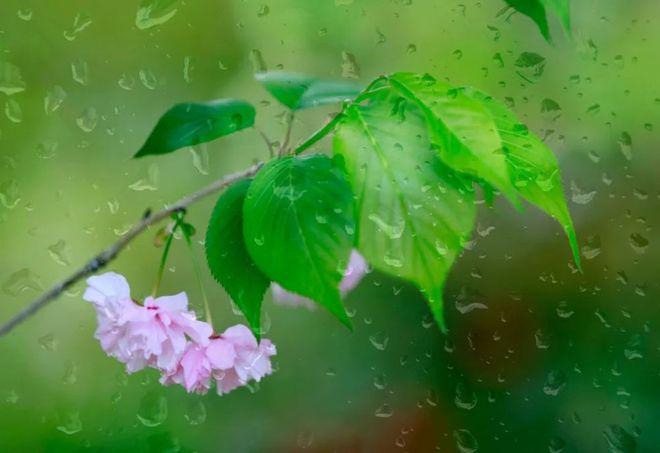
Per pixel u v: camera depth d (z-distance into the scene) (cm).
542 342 210
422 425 203
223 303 211
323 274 127
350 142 128
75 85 244
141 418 153
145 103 243
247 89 246
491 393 205
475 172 126
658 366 204
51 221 229
